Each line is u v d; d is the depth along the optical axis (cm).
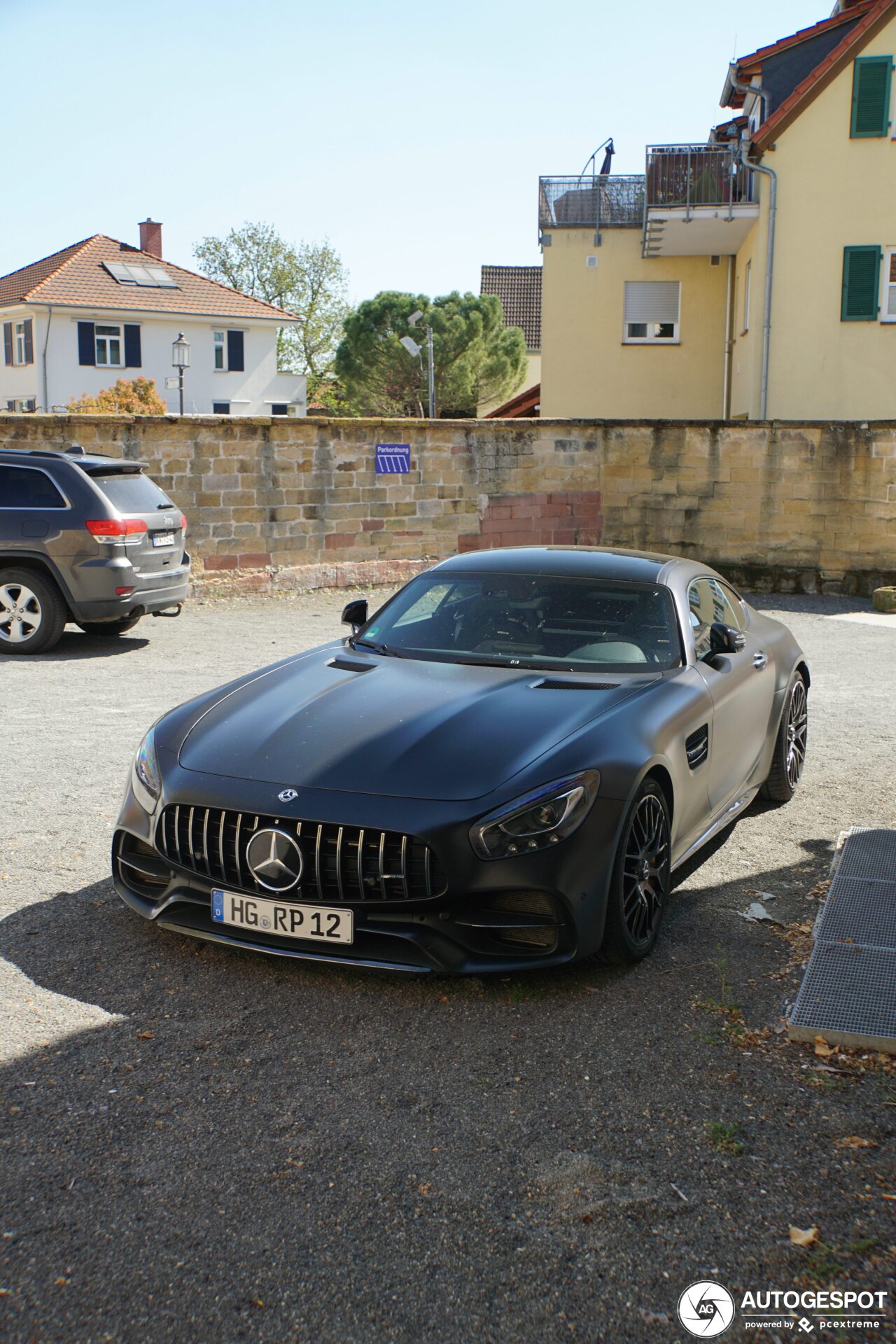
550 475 1584
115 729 699
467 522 1536
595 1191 254
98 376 4047
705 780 444
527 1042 324
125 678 867
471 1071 308
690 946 394
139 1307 217
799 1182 258
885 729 743
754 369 2136
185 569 1051
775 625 607
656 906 391
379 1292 222
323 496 1421
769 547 1616
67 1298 219
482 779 346
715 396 2425
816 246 2052
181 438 1309
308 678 441
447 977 366
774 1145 273
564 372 2444
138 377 4109
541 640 458
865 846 490
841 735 727
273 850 342
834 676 948
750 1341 210
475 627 472
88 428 1248
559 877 339
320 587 1432
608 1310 218
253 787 355
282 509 1391
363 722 384
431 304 5250
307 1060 313
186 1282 224
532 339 5519
